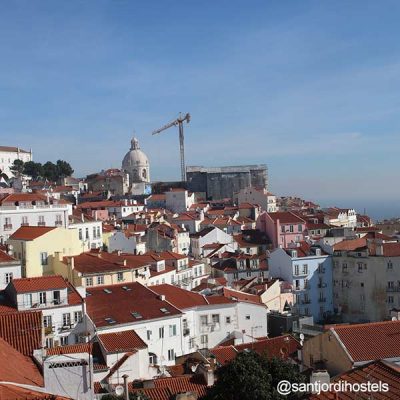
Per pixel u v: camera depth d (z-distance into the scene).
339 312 139.25
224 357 78.12
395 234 183.50
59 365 35.75
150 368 74.12
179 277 139.75
